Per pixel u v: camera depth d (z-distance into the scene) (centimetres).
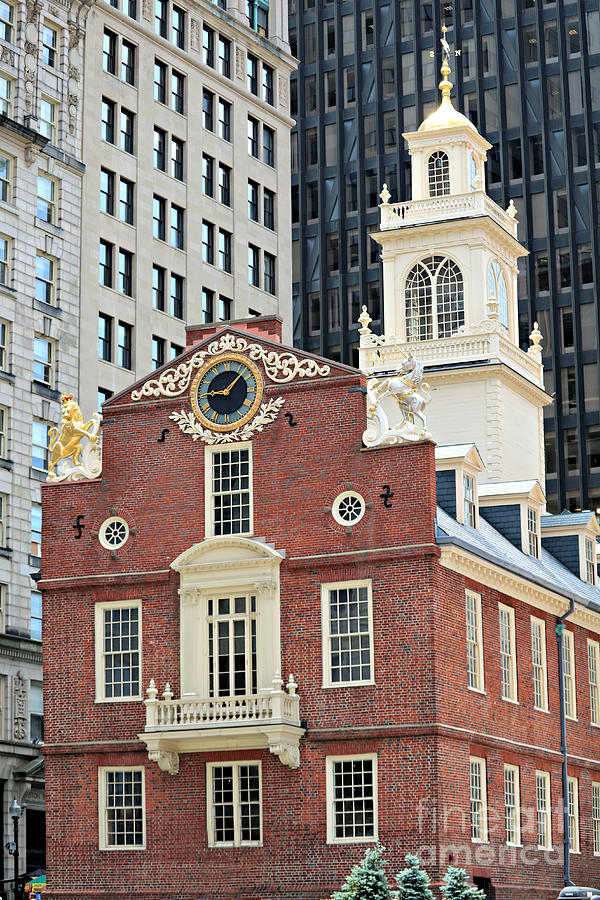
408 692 6894
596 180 17362
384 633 6981
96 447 7681
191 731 7012
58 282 12150
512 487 8631
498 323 9638
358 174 18388
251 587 7206
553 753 8025
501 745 7438
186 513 7406
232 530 7331
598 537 10275
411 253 9938
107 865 7238
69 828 7325
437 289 9844
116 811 7288
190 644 7225
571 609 8369
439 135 10112
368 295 18162
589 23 17625
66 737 7400
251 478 7338
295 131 18788
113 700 7344
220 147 14162
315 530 7175
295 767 7012
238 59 14525
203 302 13750
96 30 12850
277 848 6988
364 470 7144
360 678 7006
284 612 7150
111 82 12962
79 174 12469
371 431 7169
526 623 7962
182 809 7169
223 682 7194
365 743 6925
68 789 7362
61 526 7612
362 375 7250
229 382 7462
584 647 8700
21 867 10994
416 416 7194
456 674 7081
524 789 7662
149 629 7350
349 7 18762
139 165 13138
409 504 7038
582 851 8288
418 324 9856
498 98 17800
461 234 9819
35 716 11400
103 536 7538
